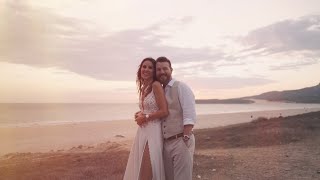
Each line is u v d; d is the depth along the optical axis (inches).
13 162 618.5
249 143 699.4
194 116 194.4
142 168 199.6
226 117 3454.7
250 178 368.2
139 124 201.3
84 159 576.1
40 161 598.5
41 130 2284.7
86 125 2773.1
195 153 575.8
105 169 431.5
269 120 1160.8
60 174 421.4
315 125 922.7
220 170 417.4
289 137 724.7
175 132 197.3
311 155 499.8
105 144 1021.2
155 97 198.1
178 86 197.9
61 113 5969.5
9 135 1908.2
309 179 353.1
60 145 1348.4
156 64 202.2
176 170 196.9
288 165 428.8
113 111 7096.5
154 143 196.9
